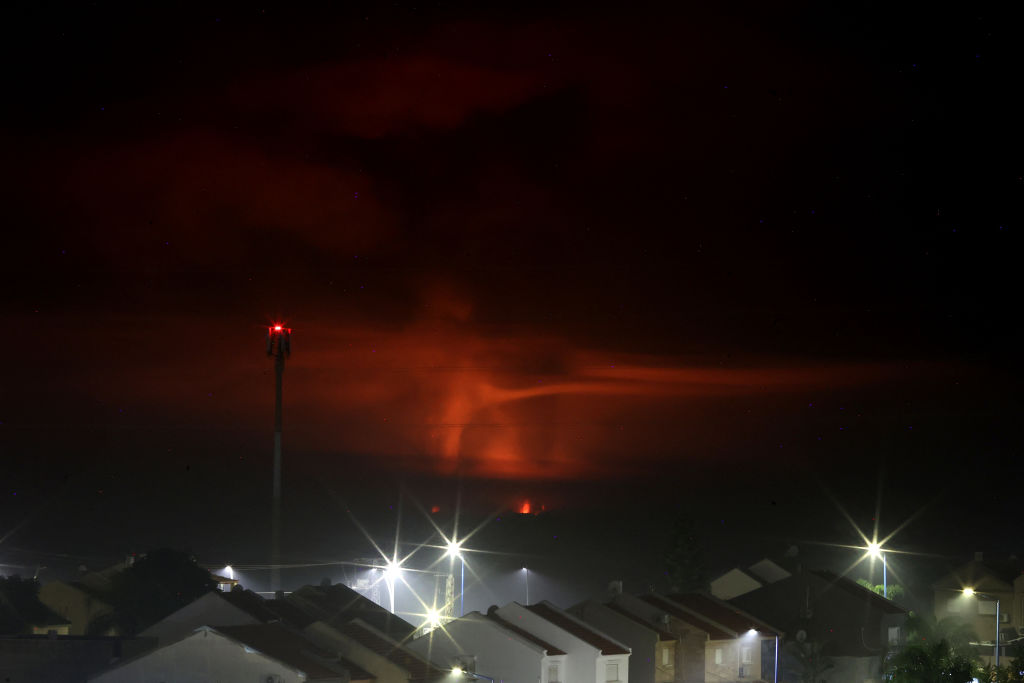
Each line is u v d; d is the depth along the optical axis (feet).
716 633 189.47
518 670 157.79
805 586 217.56
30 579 202.49
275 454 197.16
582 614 184.24
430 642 161.89
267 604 168.86
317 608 178.19
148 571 207.72
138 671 129.29
